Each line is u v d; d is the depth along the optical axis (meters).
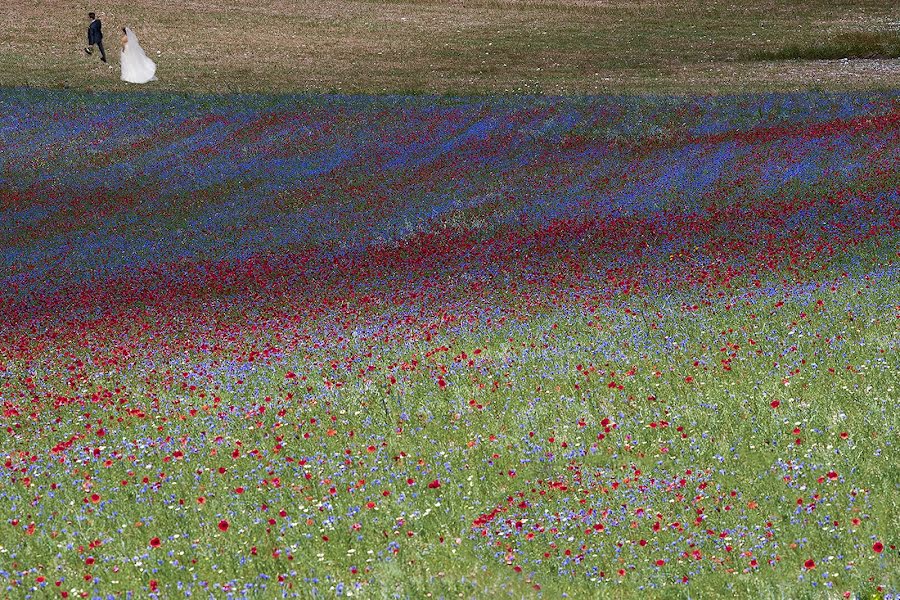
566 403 15.34
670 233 28.59
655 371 16.36
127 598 10.12
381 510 12.09
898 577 9.61
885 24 72.00
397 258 29.39
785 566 10.20
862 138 38.66
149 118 51.78
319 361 19.03
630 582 10.16
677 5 82.50
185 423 15.83
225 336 22.09
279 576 9.95
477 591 10.25
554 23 77.00
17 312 26.31
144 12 78.88
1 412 16.91
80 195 40.91
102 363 20.25
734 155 38.25
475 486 12.71
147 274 29.98
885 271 21.62
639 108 47.78
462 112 49.56
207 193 40.38
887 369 15.23
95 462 14.12
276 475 13.34
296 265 29.70
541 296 23.06
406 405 15.91
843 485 11.65
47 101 55.03
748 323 18.73
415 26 76.31
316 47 69.31
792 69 58.50
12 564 11.05
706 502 11.69
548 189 36.66
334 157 44.09
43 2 81.19
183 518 12.13
